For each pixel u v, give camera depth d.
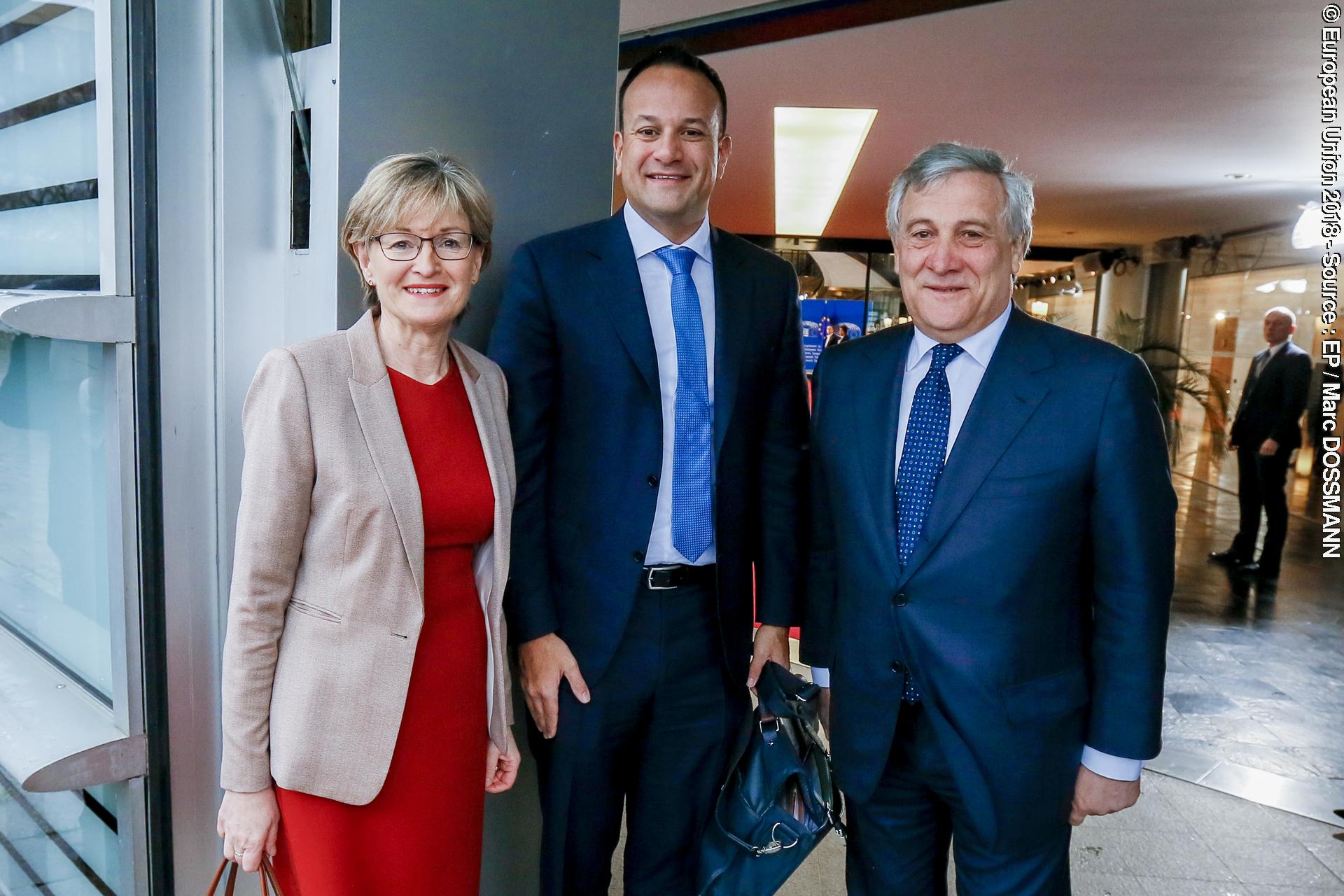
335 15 1.53
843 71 4.86
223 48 1.55
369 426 1.34
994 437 1.48
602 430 1.72
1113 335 13.45
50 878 1.77
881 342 1.69
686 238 1.79
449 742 1.44
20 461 1.77
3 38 1.68
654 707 1.80
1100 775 1.53
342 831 1.36
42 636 1.77
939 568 1.51
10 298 1.49
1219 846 2.96
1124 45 4.31
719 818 1.74
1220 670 4.82
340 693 1.32
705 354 1.78
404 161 1.36
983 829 1.52
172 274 1.55
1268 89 5.00
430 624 1.41
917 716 1.59
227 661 1.32
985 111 5.68
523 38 1.86
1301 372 6.87
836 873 2.70
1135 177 7.90
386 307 1.40
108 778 1.54
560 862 1.78
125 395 1.50
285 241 1.68
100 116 1.45
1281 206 9.07
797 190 8.84
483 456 1.47
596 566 1.72
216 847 1.70
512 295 1.73
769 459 1.92
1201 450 11.73
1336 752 3.77
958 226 1.46
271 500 1.29
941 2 3.90
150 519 1.55
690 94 1.68
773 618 1.92
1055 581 1.49
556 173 1.99
